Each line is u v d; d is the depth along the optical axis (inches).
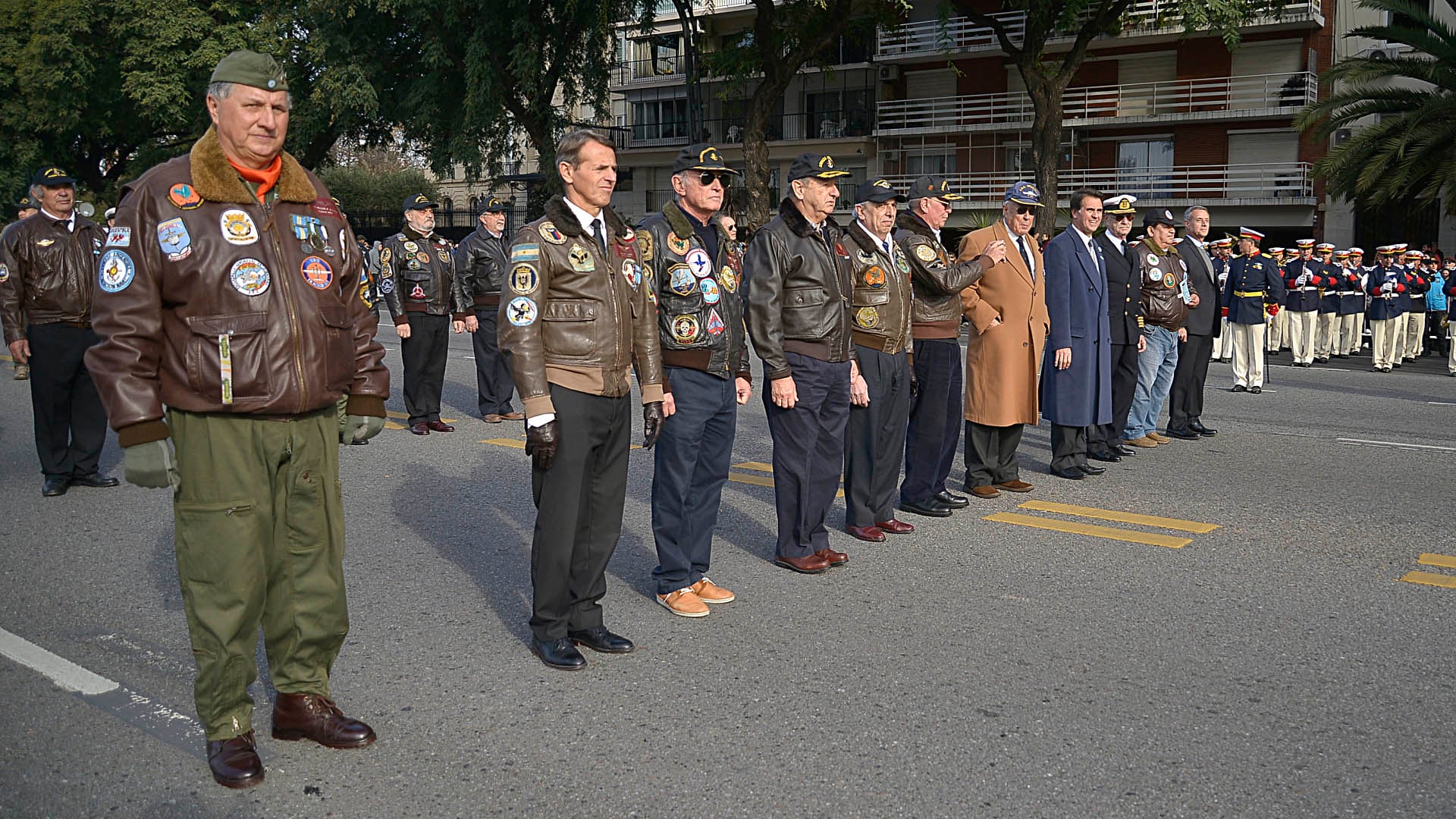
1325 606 208.4
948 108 1473.9
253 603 141.3
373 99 1184.2
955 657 183.2
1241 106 1285.7
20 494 308.7
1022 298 297.0
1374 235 1203.2
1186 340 389.1
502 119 1123.3
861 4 1250.0
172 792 139.6
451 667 181.0
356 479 327.3
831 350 229.0
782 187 1632.6
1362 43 1214.9
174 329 137.4
